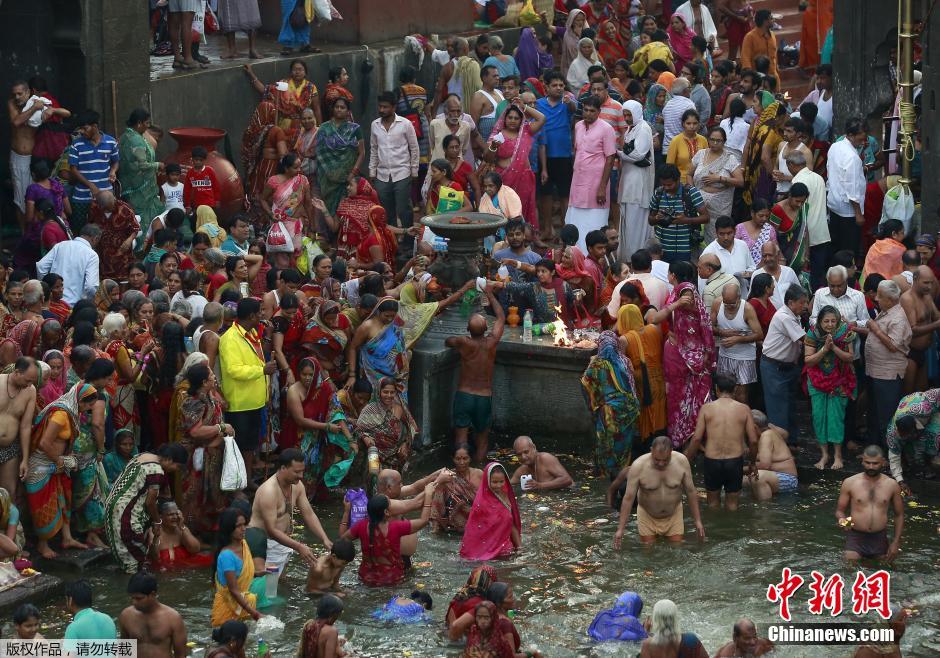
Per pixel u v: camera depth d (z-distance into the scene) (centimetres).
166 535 2116
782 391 2511
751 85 3297
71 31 3088
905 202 2859
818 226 2831
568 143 3412
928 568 2122
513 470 2569
